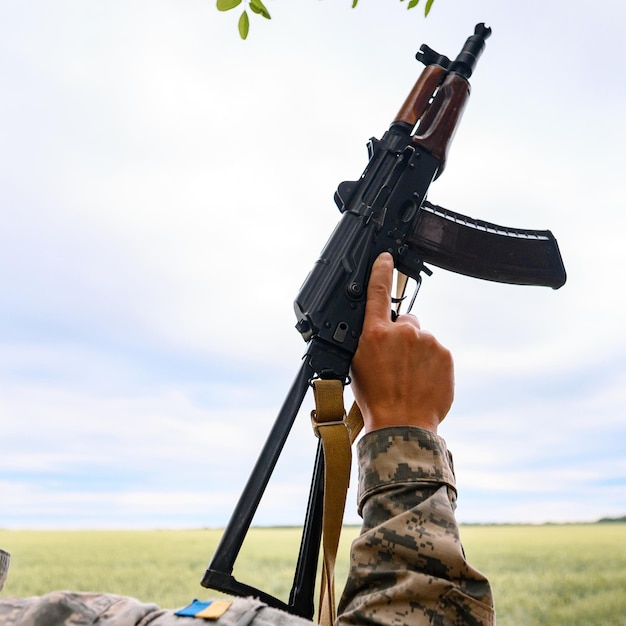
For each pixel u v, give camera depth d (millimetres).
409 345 1259
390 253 1766
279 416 1520
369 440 1189
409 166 1879
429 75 1983
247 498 1430
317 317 1590
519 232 2113
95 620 857
